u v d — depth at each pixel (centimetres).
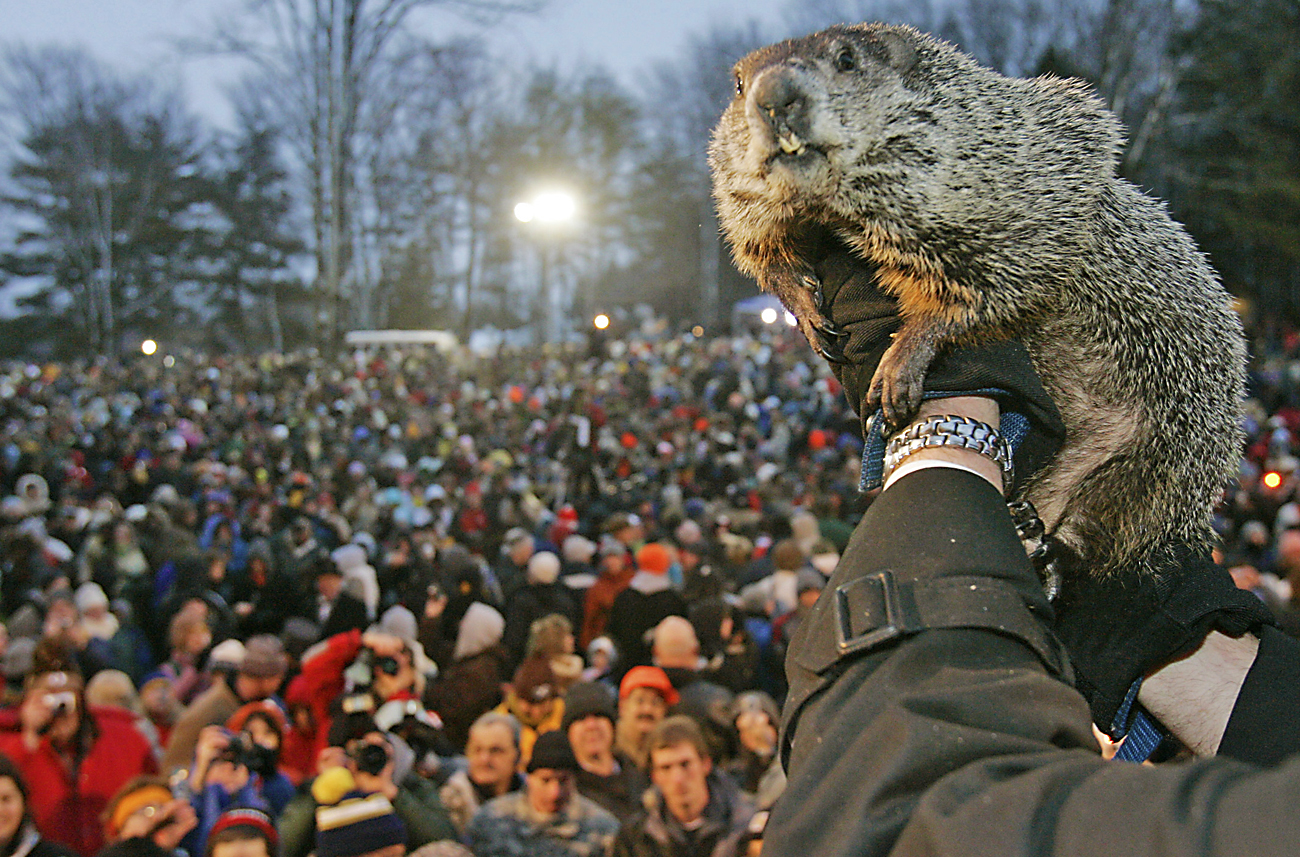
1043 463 113
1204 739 126
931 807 63
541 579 868
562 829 469
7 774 426
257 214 6800
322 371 3522
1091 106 176
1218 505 169
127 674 838
